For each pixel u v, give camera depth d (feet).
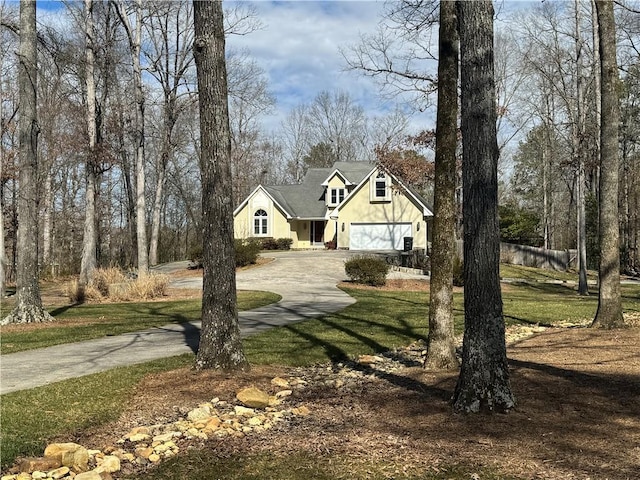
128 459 14.87
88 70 77.92
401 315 47.26
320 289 73.05
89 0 77.10
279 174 229.25
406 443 15.76
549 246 170.30
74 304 59.98
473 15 18.56
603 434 15.78
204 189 24.81
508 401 18.19
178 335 37.06
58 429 17.15
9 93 94.48
